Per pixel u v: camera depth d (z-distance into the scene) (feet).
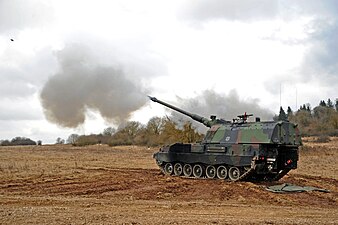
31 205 62.28
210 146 103.45
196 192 82.64
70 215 52.13
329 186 96.02
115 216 52.42
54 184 91.20
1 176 101.09
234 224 48.47
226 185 91.15
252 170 94.58
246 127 100.99
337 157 197.26
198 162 105.29
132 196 76.95
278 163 101.24
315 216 57.82
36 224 46.34
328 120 354.95
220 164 101.35
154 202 68.23
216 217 54.24
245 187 88.48
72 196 75.92
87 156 203.31
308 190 85.87
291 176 115.24
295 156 103.09
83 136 304.09
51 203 64.54
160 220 50.03
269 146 97.04
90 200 69.05
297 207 67.62
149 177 107.04
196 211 59.62
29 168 121.49
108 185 91.09
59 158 180.86
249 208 64.49
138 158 195.00
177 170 111.55
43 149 274.77
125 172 118.93
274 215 58.13
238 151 98.07
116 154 224.74
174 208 62.03
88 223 47.24
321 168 148.05
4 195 74.69
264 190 85.56
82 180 98.84
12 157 180.34
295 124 100.68
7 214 51.75
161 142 252.83
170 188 87.15
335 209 66.49
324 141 287.07
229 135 103.24
